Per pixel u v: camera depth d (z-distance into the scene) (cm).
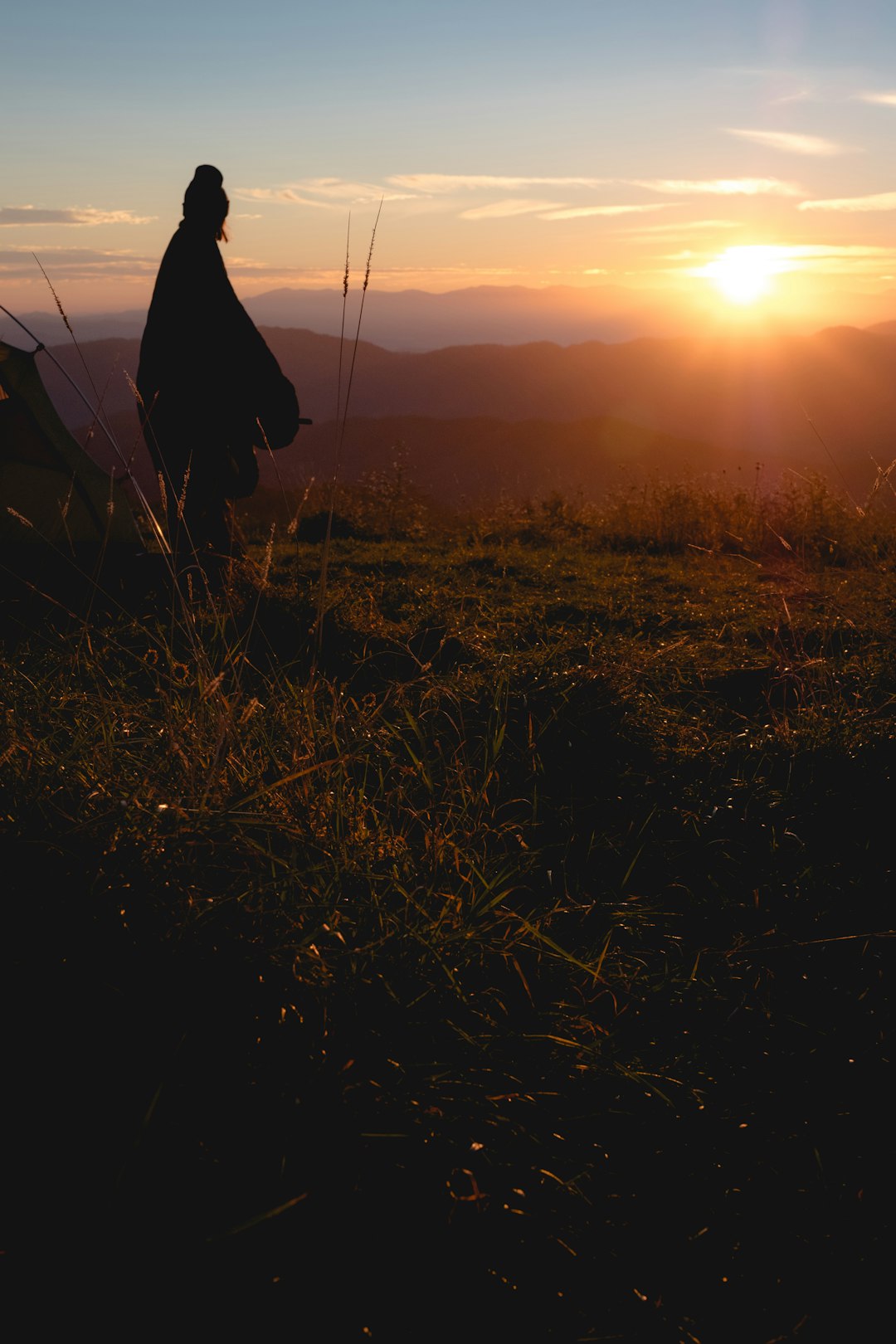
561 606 674
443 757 322
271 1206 164
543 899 275
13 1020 187
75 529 687
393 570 845
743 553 1056
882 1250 180
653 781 344
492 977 235
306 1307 153
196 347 631
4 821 236
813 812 322
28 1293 146
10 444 667
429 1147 180
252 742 316
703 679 464
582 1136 196
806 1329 165
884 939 265
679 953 255
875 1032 233
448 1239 167
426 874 256
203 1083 181
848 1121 207
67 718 324
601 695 405
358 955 216
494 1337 155
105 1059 183
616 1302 163
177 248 640
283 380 657
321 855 251
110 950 204
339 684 426
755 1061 222
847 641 541
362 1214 167
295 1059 191
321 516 1218
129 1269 150
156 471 621
